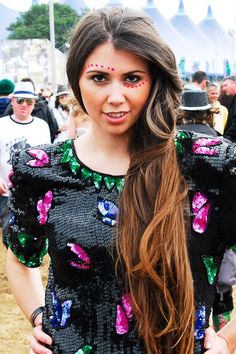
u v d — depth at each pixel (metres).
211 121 4.17
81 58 1.55
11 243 1.79
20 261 1.83
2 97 8.07
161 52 1.54
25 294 1.84
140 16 1.56
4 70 22.72
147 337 1.49
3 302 5.26
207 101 4.17
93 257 1.54
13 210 1.73
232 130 6.92
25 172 1.67
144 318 1.49
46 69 22.39
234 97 7.58
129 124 1.57
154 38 1.54
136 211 1.52
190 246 1.53
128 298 1.52
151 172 1.55
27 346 4.36
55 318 1.60
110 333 1.53
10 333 4.59
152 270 1.47
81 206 1.60
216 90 7.55
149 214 1.52
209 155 1.57
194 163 1.58
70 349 1.56
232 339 1.64
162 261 1.49
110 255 1.53
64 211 1.61
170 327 1.49
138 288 1.49
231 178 1.55
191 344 1.51
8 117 5.62
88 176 1.62
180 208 1.52
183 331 1.50
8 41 22.59
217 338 1.62
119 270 1.52
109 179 1.60
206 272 1.57
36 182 1.66
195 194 1.56
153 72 1.57
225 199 1.57
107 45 1.52
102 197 1.59
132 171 1.56
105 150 1.63
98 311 1.54
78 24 1.58
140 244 1.48
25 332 4.61
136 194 1.54
